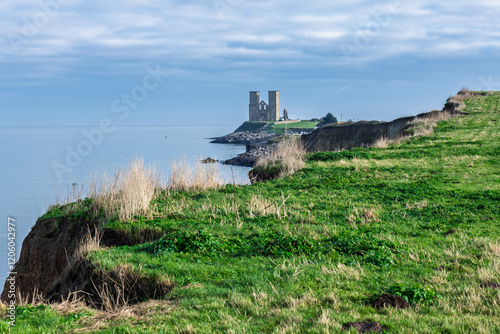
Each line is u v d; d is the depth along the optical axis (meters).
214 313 7.20
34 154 119.12
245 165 84.19
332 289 8.02
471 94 59.62
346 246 10.64
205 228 13.01
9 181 55.91
